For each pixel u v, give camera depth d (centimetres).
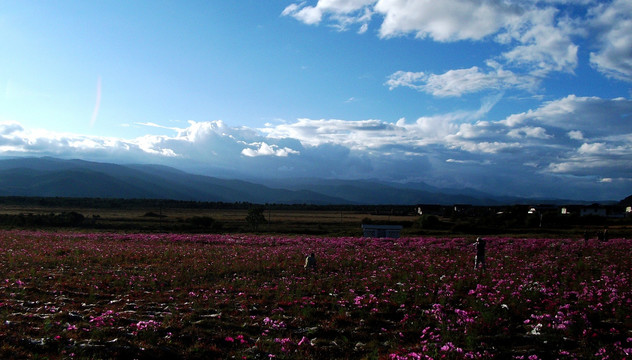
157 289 1912
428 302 1611
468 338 1163
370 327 1375
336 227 8206
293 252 3312
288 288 1884
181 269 2425
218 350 1128
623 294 1597
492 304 1503
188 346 1166
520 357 1072
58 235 5003
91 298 1656
